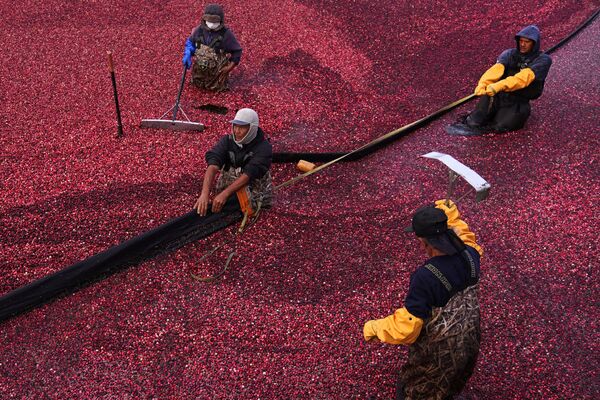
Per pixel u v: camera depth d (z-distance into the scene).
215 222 5.59
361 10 10.13
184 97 7.55
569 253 5.52
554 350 4.63
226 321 4.76
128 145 6.62
